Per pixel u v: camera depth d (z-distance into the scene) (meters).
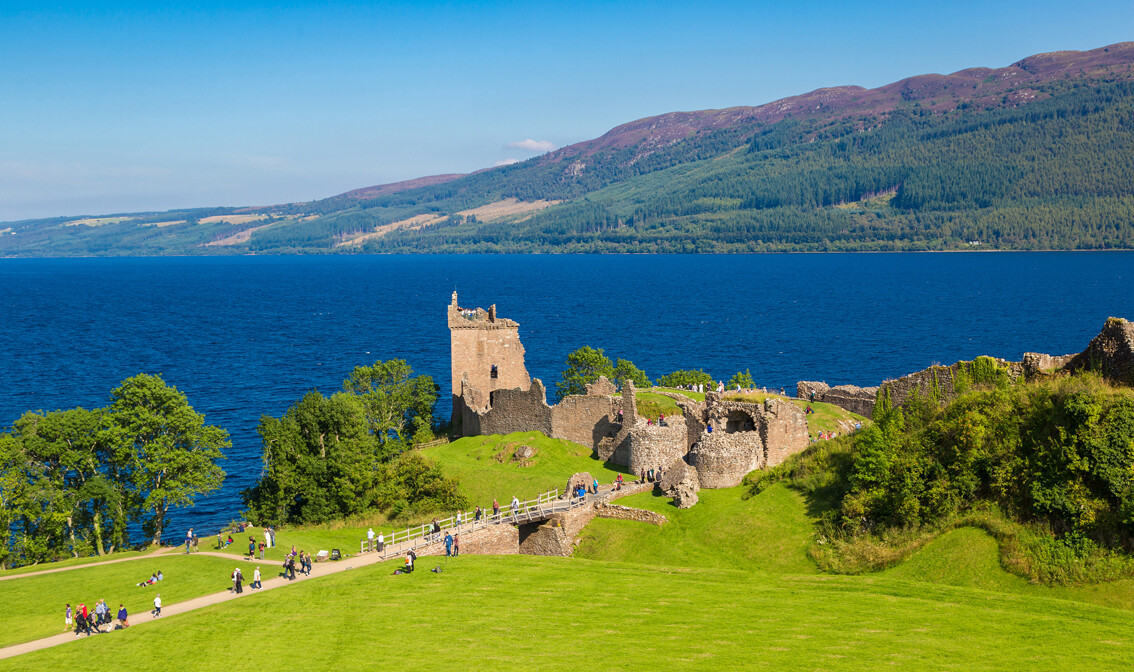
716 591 52.97
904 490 57.19
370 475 89.44
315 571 63.00
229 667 44.41
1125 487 47.41
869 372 179.88
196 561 65.94
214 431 89.00
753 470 76.00
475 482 90.12
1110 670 37.09
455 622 49.72
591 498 76.69
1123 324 57.31
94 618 50.75
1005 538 50.28
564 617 49.78
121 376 187.75
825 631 44.38
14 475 76.38
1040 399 54.88
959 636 42.00
